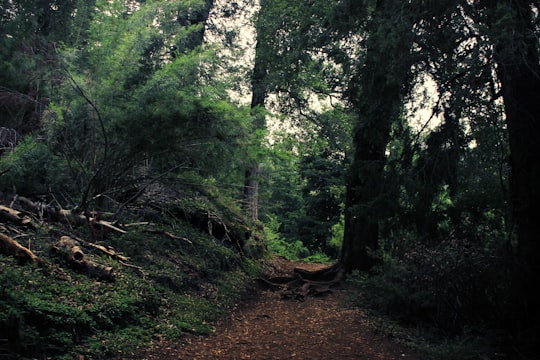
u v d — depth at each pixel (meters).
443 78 6.62
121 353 5.45
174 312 7.26
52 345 4.86
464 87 6.30
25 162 8.25
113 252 7.84
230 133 8.90
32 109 9.31
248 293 10.41
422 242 7.80
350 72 9.91
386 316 8.79
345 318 8.93
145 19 9.47
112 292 6.54
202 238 10.97
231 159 9.54
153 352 5.75
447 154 6.80
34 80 8.85
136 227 9.44
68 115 8.53
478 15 6.30
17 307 4.85
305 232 28.94
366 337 7.61
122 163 8.94
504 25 5.70
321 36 9.03
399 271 8.55
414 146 7.24
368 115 7.91
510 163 7.18
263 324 8.24
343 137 17.03
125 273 7.44
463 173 7.06
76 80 8.48
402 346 7.15
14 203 8.19
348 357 6.53
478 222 7.39
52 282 5.98
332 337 7.59
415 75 7.16
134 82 8.74
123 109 8.34
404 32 6.51
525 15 6.11
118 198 10.16
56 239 7.39
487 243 7.28
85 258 6.86
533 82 6.67
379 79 7.50
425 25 6.66
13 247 6.12
